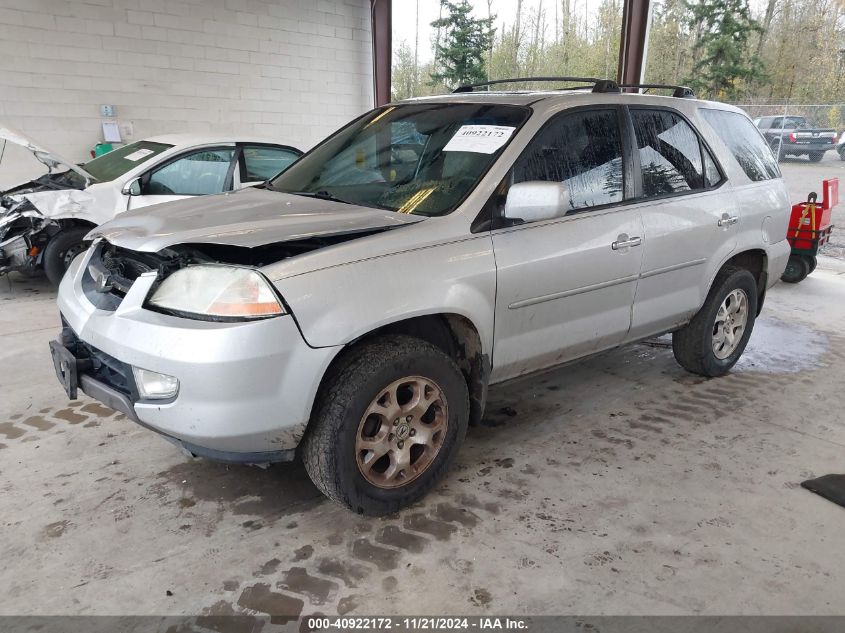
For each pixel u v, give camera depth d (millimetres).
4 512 2430
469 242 2486
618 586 2096
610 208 2980
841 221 9297
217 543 2283
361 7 9641
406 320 2457
